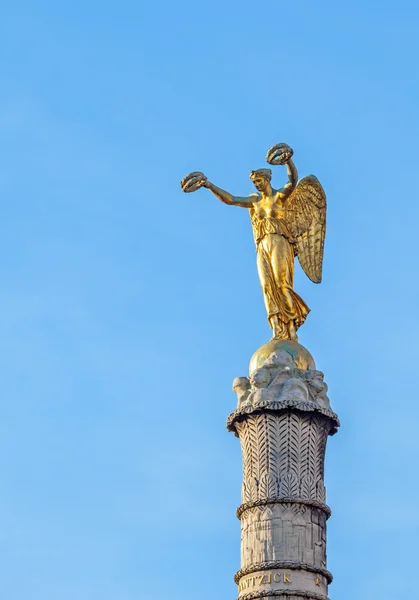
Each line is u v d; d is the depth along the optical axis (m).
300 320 62.47
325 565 57.50
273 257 62.47
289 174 62.47
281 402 58.66
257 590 56.31
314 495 58.12
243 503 58.22
